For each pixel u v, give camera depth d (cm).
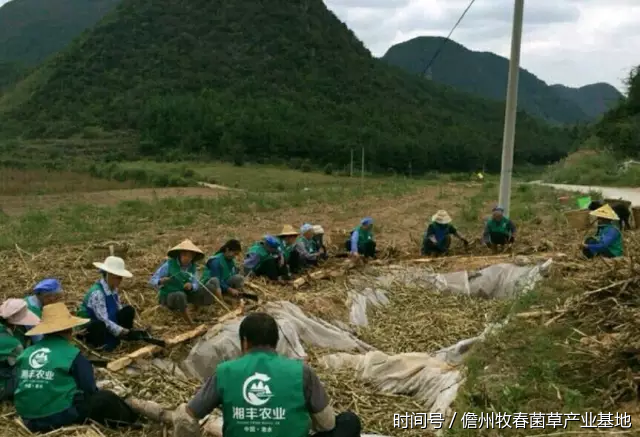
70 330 520
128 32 10069
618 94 5516
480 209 2152
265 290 945
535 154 8294
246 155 6931
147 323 785
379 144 7144
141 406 556
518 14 1366
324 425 395
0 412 546
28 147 6706
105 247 1251
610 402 551
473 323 962
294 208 2283
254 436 373
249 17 10381
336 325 905
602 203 1359
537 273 1061
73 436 491
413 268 1180
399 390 686
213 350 719
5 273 1035
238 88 8700
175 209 2166
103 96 8644
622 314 660
